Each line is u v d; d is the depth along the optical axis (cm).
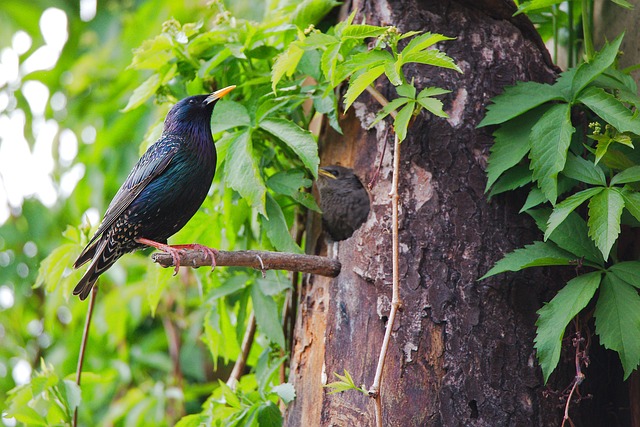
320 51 959
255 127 935
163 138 955
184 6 1480
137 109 1486
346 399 856
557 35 1064
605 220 768
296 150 895
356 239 891
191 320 1508
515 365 843
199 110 957
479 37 937
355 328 870
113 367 1498
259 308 1011
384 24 945
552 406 844
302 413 896
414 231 870
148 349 1548
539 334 798
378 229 881
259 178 891
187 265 830
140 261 1512
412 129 896
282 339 996
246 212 1030
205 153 953
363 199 929
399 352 841
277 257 866
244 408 983
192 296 1506
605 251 754
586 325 851
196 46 1021
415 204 878
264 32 1012
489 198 878
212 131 959
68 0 1691
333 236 942
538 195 843
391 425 827
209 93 1028
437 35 789
